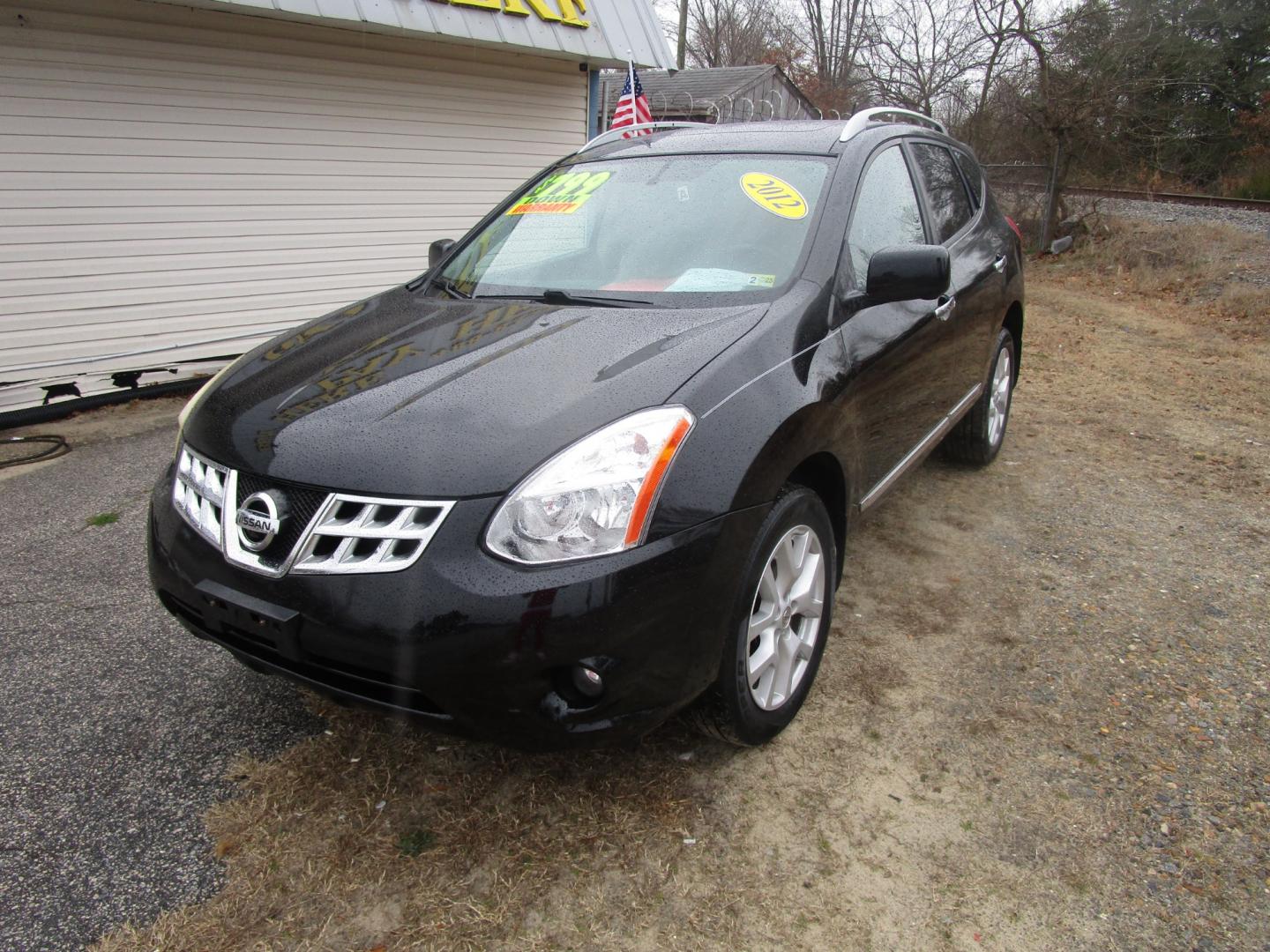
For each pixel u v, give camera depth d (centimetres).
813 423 237
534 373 223
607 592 188
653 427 202
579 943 192
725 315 251
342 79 750
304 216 754
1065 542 390
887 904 202
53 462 523
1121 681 287
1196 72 1936
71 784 241
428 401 216
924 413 343
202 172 685
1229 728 263
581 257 306
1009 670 293
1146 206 1560
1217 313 938
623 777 242
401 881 209
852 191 301
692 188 317
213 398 251
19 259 609
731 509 207
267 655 214
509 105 878
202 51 664
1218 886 206
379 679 196
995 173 1517
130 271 662
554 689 192
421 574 189
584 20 853
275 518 202
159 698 280
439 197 845
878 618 326
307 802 234
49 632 321
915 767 246
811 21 3359
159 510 242
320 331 288
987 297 402
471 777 243
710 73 2516
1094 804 232
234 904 203
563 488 191
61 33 597
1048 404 611
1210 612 330
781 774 244
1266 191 2086
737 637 218
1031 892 205
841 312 271
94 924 197
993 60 1833
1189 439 534
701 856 216
